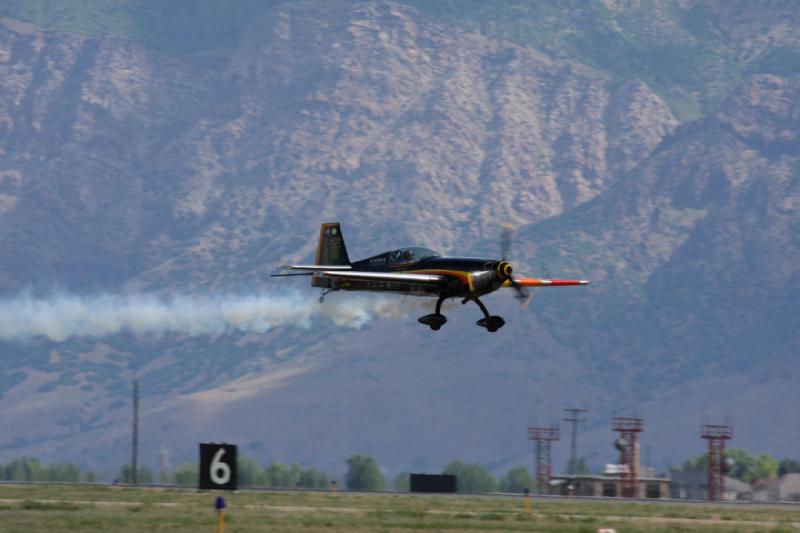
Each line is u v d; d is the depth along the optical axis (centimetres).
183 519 18762
